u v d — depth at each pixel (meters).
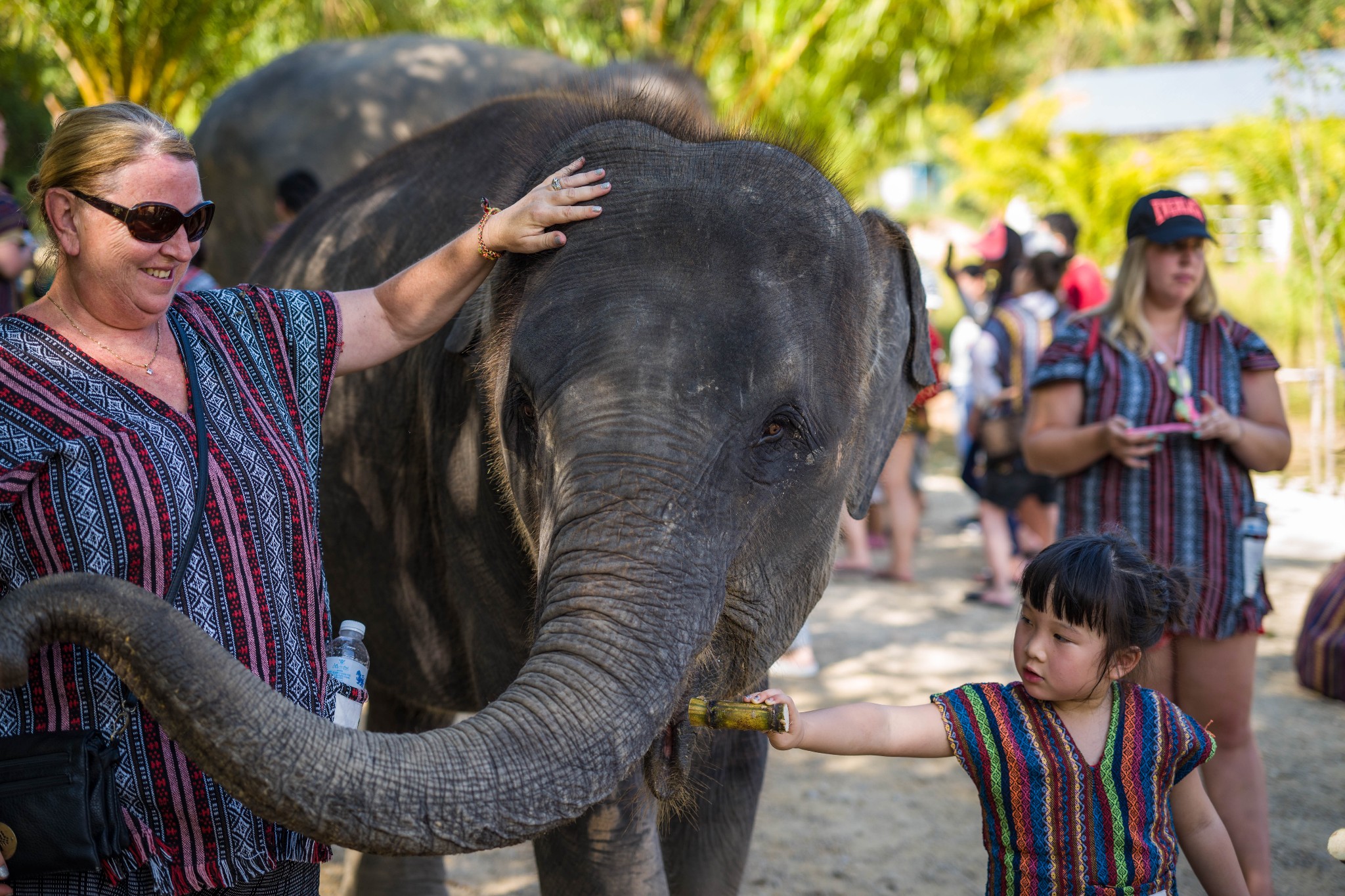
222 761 1.55
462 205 2.91
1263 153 10.62
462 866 4.01
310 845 2.00
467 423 2.63
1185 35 30.42
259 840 1.92
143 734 1.85
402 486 3.01
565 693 1.75
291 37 10.93
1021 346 6.57
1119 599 2.17
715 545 1.91
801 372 2.02
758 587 2.06
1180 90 24.17
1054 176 16.69
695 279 1.99
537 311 2.05
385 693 3.58
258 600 1.93
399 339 2.31
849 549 7.98
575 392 1.94
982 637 6.33
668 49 11.36
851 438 2.23
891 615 6.75
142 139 1.90
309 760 1.57
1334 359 11.00
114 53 9.20
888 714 2.26
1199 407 3.35
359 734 1.64
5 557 1.85
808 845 4.08
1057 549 2.24
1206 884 2.43
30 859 1.77
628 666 1.78
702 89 4.01
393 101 5.59
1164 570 2.32
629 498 1.86
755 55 11.24
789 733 2.10
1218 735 3.31
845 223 2.20
